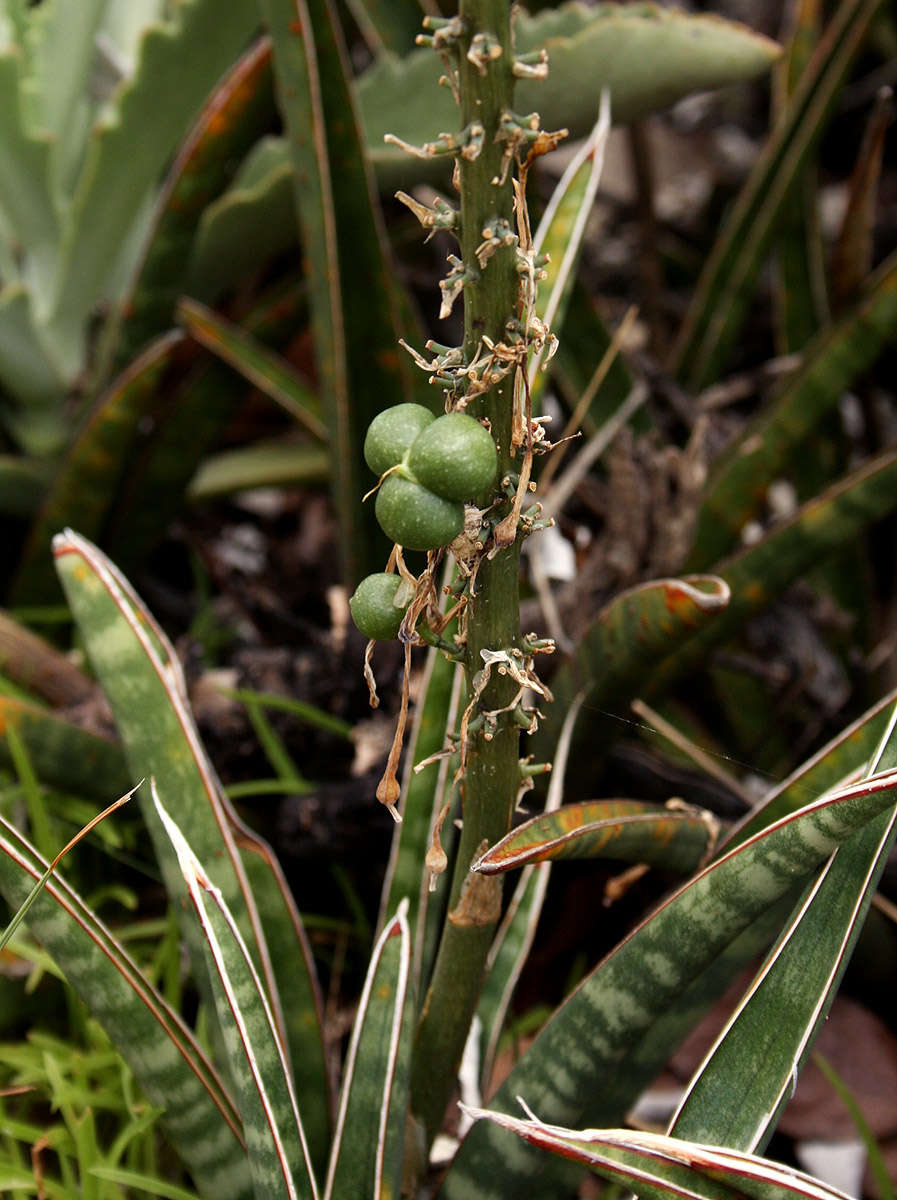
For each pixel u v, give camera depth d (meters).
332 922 0.36
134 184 0.43
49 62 0.45
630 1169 0.20
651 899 0.39
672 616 0.28
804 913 0.22
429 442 0.19
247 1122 0.22
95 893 0.36
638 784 0.37
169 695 0.26
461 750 0.22
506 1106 0.24
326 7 0.32
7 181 0.45
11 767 0.34
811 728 0.42
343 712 0.39
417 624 0.21
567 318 0.45
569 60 0.37
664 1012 0.25
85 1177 0.27
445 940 0.24
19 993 0.32
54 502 0.45
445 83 0.19
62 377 0.48
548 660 0.37
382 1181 0.23
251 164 0.45
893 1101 0.34
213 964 0.22
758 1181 0.20
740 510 0.42
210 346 0.42
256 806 0.39
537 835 0.22
